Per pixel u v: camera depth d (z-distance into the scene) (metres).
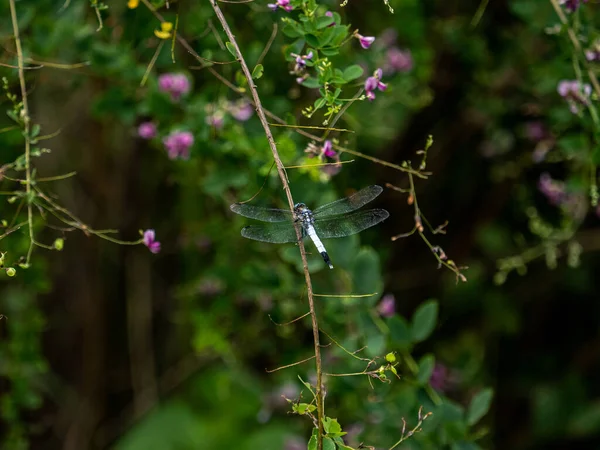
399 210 1.25
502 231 1.30
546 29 1.01
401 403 0.99
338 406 1.05
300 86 1.05
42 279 1.05
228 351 1.12
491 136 1.21
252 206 0.95
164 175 1.27
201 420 1.29
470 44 1.16
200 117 1.01
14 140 1.02
